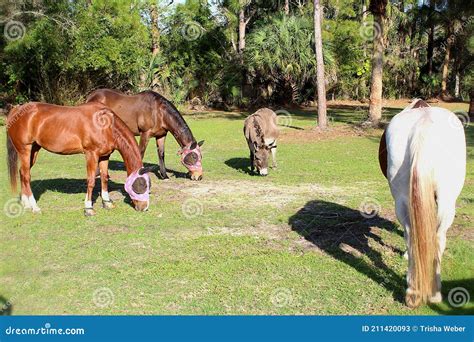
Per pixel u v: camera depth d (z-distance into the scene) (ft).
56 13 72.74
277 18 93.15
